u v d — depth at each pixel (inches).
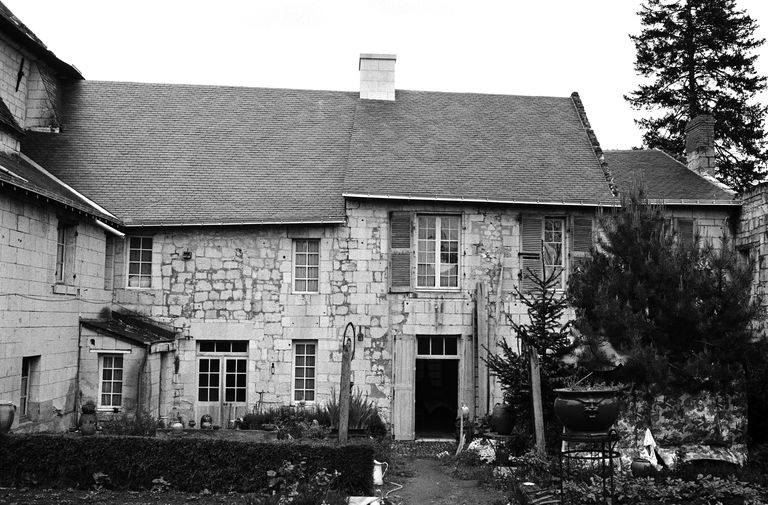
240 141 707.4
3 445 391.2
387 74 768.9
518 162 690.2
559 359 494.6
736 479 401.4
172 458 395.9
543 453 446.3
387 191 628.4
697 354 440.1
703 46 1093.1
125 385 553.9
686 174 730.8
